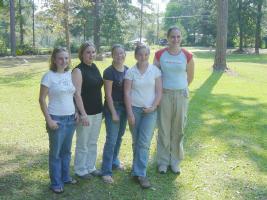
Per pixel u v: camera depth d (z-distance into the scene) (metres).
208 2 47.91
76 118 4.23
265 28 50.59
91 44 4.28
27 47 36.81
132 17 51.91
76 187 4.47
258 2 41.97
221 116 8.32
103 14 41.72
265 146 6.20
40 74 17.06
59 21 21.02
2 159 5.42
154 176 4.86
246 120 7.98
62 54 4.01
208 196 4.32
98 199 4.21
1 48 34.03
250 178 4.86
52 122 4.03
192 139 6.53
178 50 4.67
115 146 4.89
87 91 4.34
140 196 4.29
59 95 4.05
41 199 4.18
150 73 4.44
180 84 4.68
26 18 46.50
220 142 6.38
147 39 79.06
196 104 9.66
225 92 11.65
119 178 4.75
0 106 9.27
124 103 4.53
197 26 64.50
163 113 4.78
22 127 7.23
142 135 4.52
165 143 4.91
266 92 11.75
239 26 42.97
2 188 4.43
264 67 20.81
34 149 5.89
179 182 4.69
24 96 10.73
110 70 4.42
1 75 16.66
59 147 4.20
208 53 38.94
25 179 4.70
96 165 5.21
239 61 26.55
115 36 43.12
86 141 4.56
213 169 5.15
